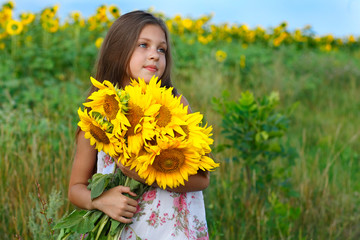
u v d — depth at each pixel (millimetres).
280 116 3305
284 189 3213
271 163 3871
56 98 4570
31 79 5160
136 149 1408
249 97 3188
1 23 6531
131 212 1530
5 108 4129
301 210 3271
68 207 2635
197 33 9102
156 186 1606
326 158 4484
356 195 3775
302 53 9414
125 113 1411
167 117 1443
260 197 3281
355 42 12922
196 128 1474
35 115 4109
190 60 7211
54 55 5848
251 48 8789
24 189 2855
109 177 1556
